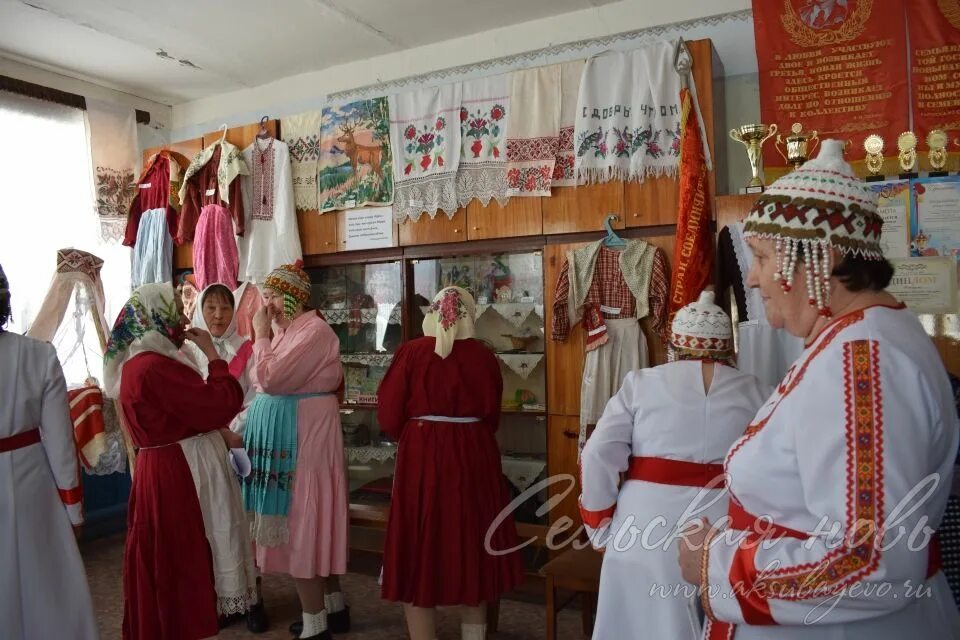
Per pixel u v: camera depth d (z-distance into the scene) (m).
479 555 2.34
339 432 2.74
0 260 4.03
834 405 0.84
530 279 3.43
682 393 1.63
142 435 2.17
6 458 1.89
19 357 1.95
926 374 0.83
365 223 3.64
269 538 2.57
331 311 3.91
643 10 3.46
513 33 3.79
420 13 3.62
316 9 3.55
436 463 2.35
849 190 0.93
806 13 3.00
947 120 2.80
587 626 2.70
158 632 2.10
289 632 2.80
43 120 4.27
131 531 2.16
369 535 3.65
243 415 3.00
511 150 3.20
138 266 4.31
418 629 2.38
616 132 2.98
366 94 4.26
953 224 2.23
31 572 1.91
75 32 3.81
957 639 0.94
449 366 2.39
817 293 0.92
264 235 3.85
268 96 4.67
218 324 2.85
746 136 2.66
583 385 3.06
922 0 2.84
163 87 4.73
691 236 2.73
